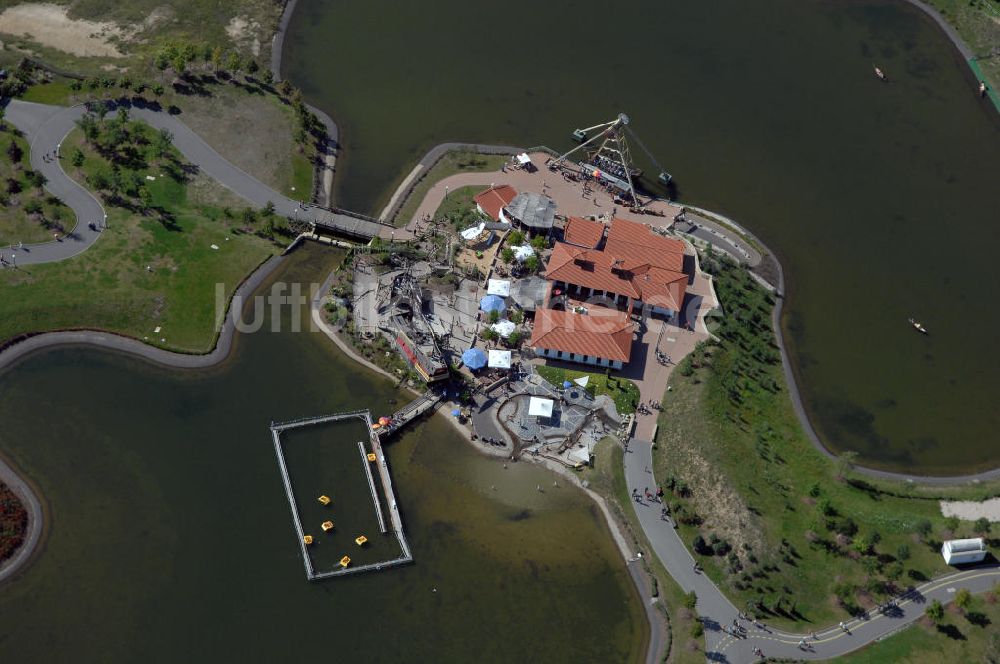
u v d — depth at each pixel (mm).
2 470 151750
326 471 155750
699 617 139875
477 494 155125
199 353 169875
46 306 171500
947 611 138875
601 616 142000
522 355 173625
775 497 153375
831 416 170750
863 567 144000
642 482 156375
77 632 136250
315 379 168250
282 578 143000
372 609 141000
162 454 155875
